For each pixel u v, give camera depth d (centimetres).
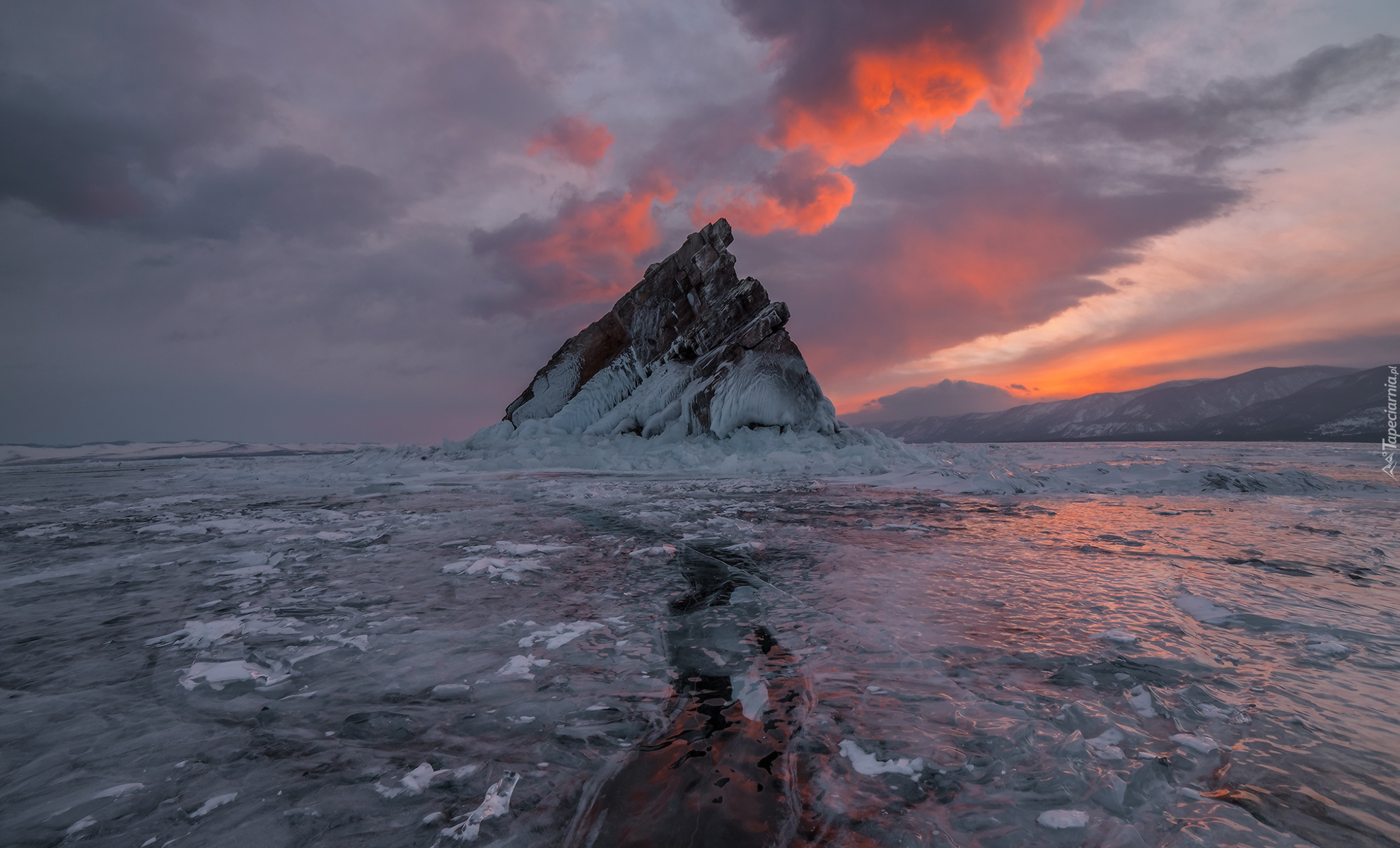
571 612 249
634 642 211
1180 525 469
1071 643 202
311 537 438
